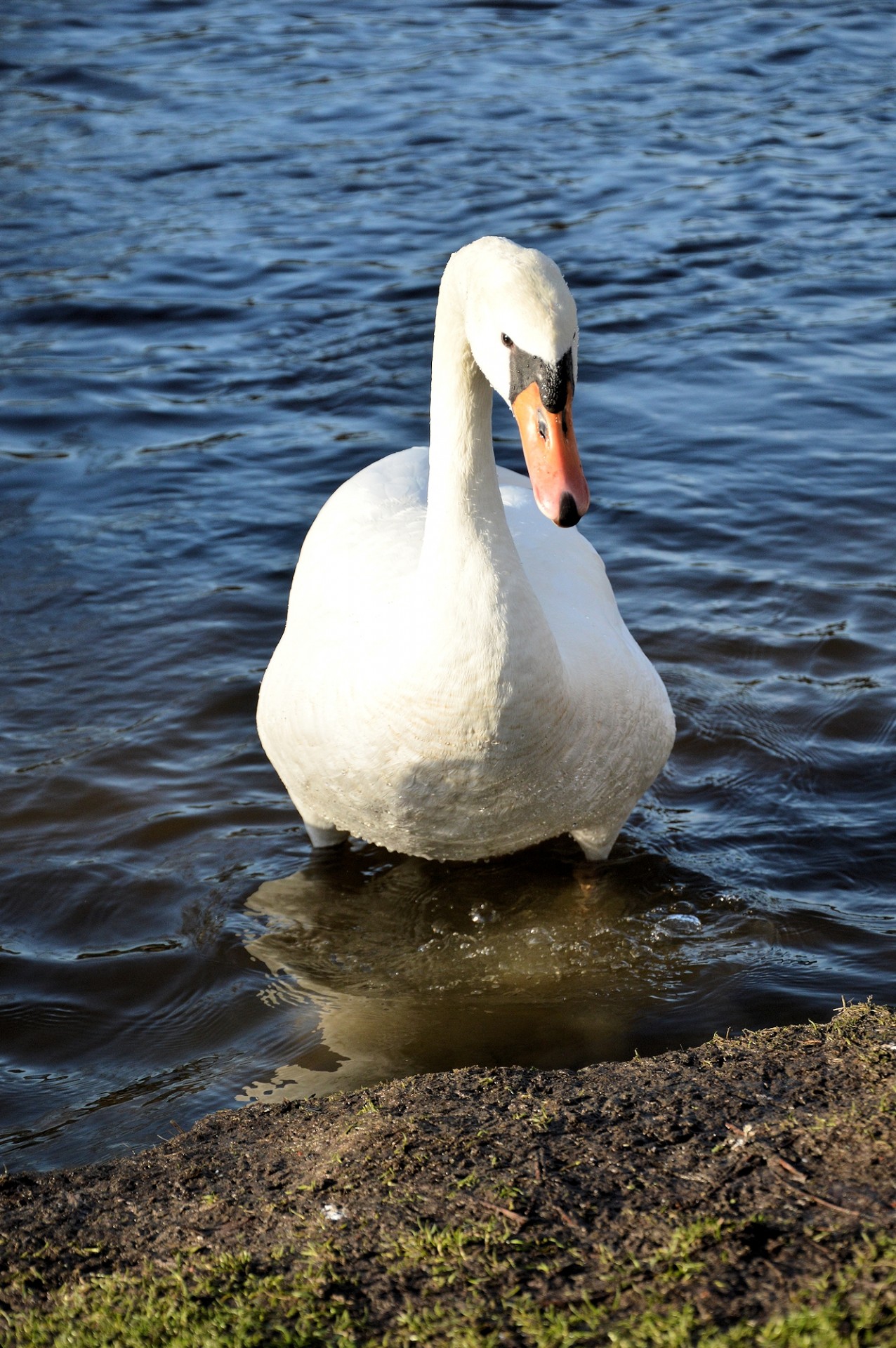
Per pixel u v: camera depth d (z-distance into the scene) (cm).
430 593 412
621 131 1380
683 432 845
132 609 687
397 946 475
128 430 865
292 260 1101
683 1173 308
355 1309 278
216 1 1884
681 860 516
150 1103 403
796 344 952
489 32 1731
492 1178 314
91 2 1883
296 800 500
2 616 679
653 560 715
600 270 1072
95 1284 299
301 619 489
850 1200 290
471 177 1263
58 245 1135
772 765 566
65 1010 449
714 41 1666
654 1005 437
